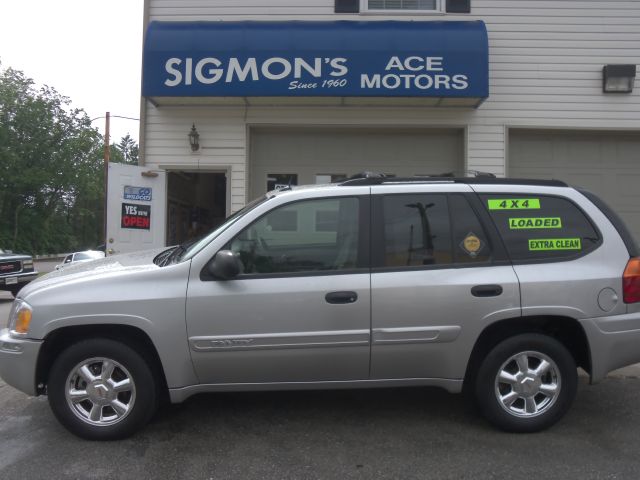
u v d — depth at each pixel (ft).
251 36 26.63
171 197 31.89
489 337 12.69
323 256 12.39
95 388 12.05
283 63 26.32
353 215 12.64
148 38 26.76
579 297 12.32
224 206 40.65
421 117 29.22
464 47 26.30
